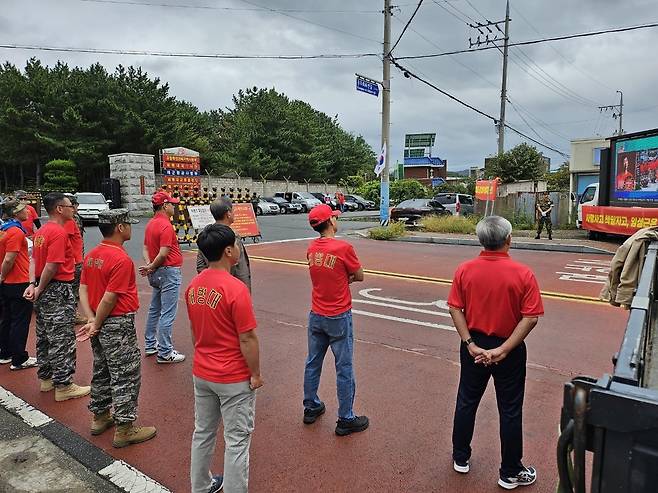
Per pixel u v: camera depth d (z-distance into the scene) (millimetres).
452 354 5512
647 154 14391
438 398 4402
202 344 2830
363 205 42156
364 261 12062
